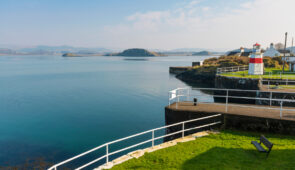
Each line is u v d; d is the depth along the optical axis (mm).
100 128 28688
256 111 15406
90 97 49938
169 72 116438
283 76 41188
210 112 15023
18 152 21750
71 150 22188
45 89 62219
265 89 30172
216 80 50312
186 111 15695
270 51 103625
